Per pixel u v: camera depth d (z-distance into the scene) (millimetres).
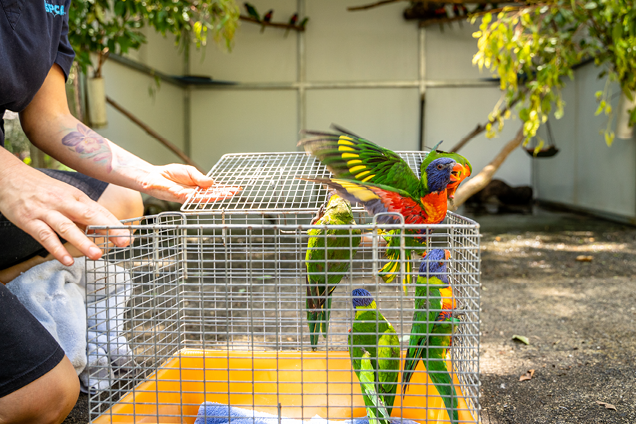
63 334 1480
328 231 1298
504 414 1463
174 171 1417
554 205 7980
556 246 4578
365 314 1263
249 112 8156
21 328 1030
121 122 5730
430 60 8055
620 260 3854
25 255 1586
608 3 3518
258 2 7969
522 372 1768
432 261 1200
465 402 1236
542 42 3803
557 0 3697
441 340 1193
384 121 8141
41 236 929
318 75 8117
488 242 4863
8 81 1192
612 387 1633
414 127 8148
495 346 2033
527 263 3811
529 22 3664
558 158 7840
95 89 4344
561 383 1671
